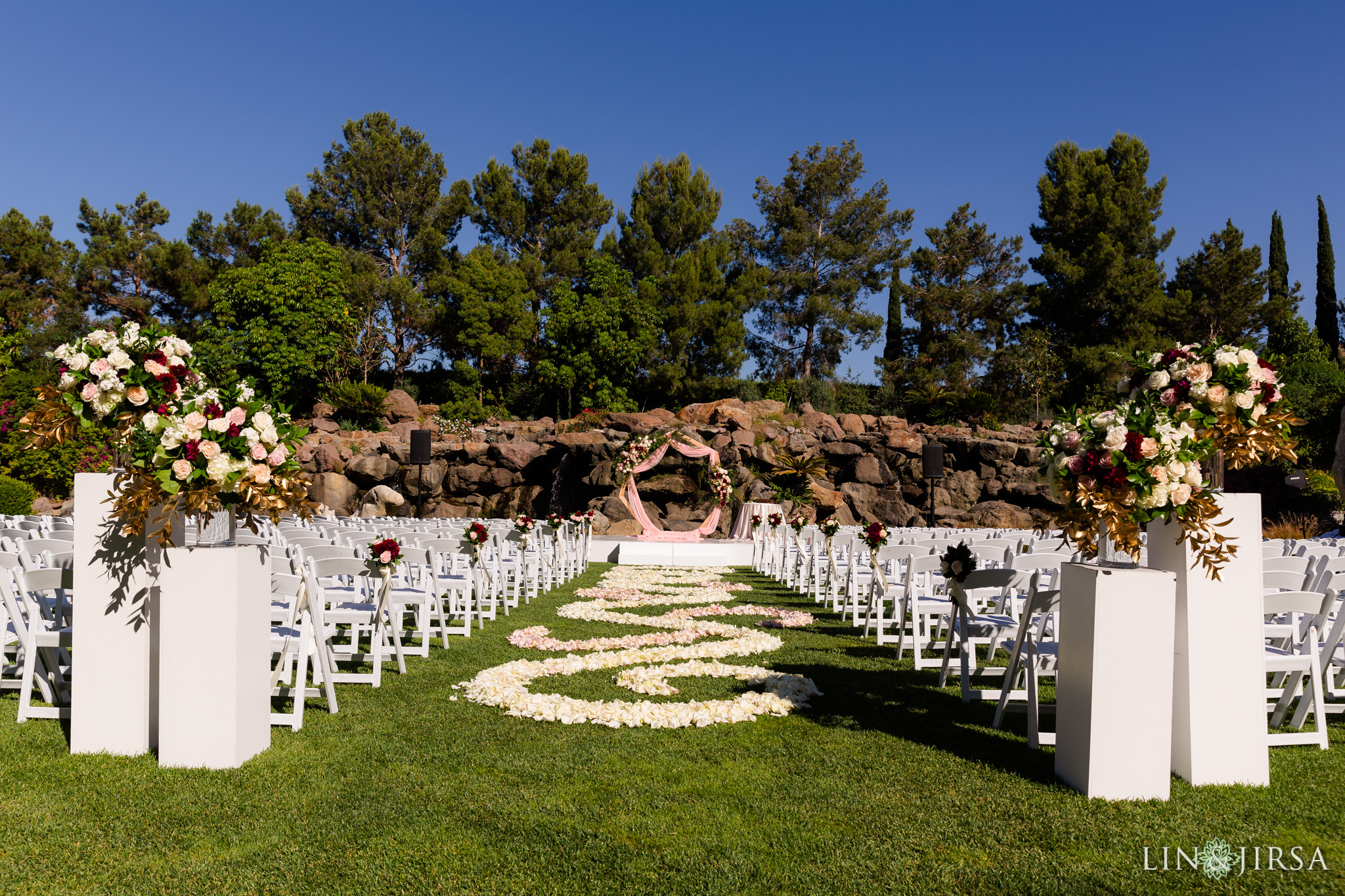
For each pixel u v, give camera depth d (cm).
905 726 480
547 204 4162
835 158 4081
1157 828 331
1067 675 382
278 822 332
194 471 389
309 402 3209
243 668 399
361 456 2481
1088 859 303
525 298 3691
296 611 476
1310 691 457
